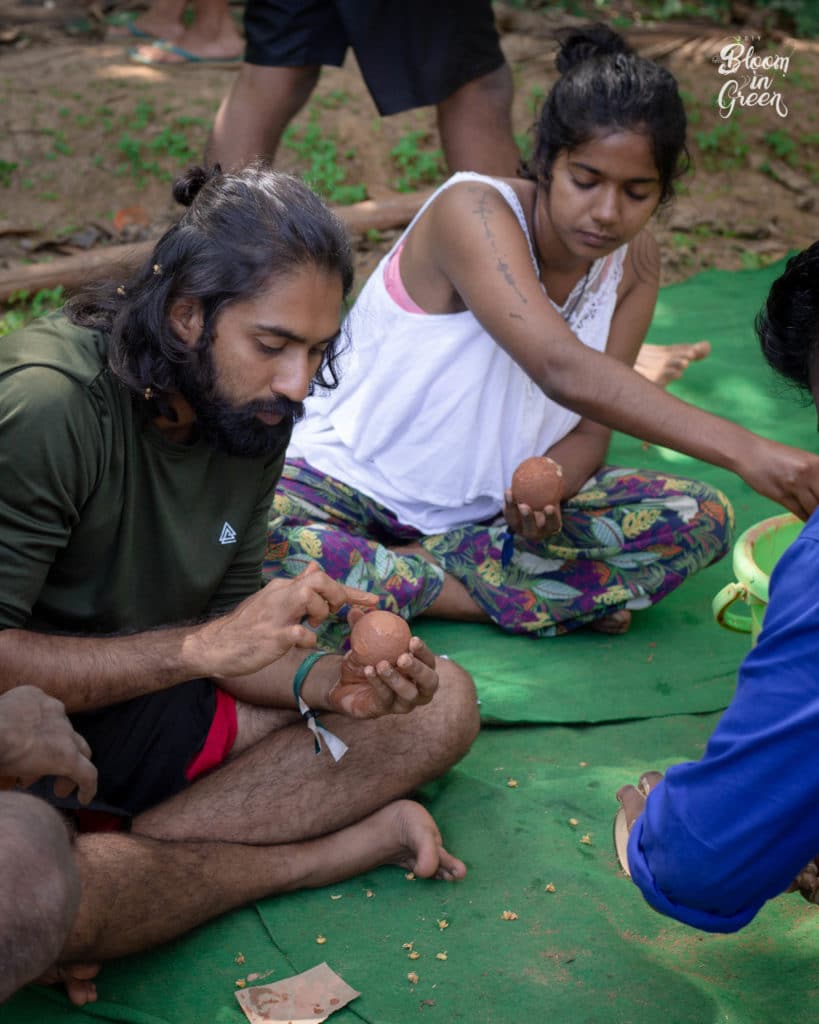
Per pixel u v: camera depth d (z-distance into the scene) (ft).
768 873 6.13
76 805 7.92
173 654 7.67
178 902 7.76
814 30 29.09
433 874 8.53
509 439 11.60
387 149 21.93
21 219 19.20
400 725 8.72
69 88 22.07
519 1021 7.52
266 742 8.64
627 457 15.07
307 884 8.49
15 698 6.88
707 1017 7.55
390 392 11.48
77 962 7.45
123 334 7.48
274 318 7.12
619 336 12.06
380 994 7.69
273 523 11.00
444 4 14.90
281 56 15.39
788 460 9.21
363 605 8.10
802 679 5.75
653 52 26.27
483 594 11.78
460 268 10.69
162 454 7.93
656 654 11.60
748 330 18.12
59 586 8.16
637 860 6.70
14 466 7.34
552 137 10.40
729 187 23.02
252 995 7.57
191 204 7.59
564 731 10.49
